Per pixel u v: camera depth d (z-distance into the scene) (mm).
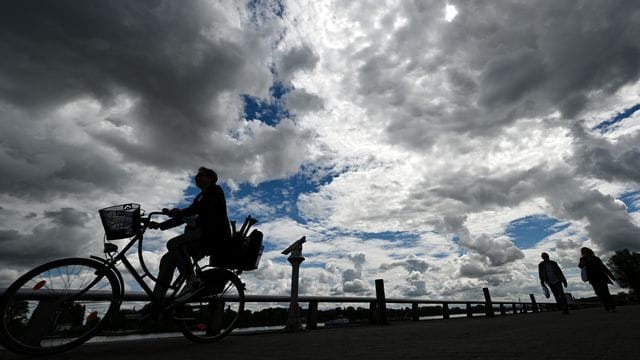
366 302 7672
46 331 2740
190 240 3371
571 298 21891
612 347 2084
